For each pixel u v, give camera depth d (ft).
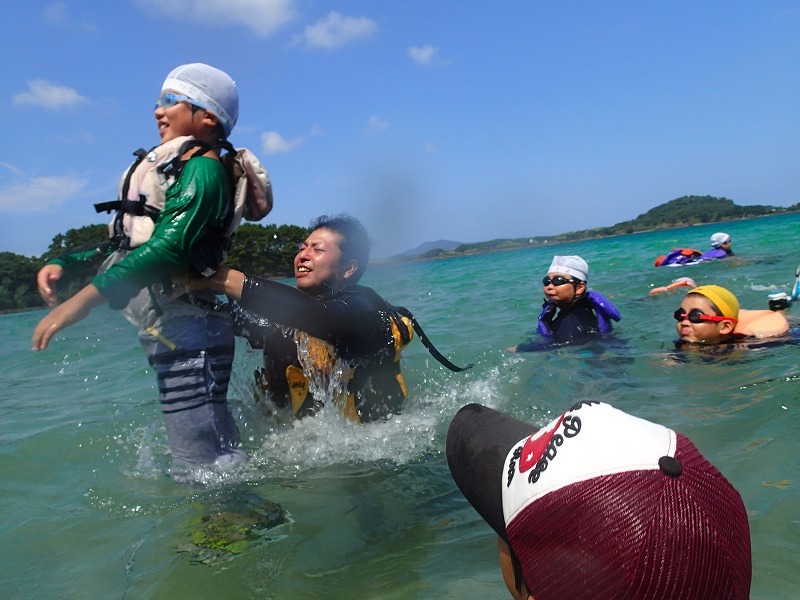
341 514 7.47
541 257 78.48
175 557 6.57
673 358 14.40
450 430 4.84
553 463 3.39
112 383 16.57
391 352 10.53
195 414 8.30
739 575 2.99
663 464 3.13
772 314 16.01
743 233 88.84
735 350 14.40
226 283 7.93
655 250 67.31
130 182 8.20
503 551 4.06
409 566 6.18
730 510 3.11
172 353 8.23
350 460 9.21
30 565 6.77
